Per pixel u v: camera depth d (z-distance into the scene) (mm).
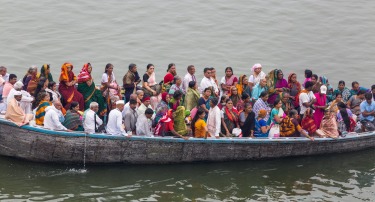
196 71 33094
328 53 36281
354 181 21984
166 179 21234
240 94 23719
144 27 37594
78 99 21875
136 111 21359
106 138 20812
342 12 41125
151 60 34031
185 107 22688
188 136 22031
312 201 20484
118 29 37219
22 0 39625
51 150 20797
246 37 37312
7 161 21344
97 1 40312
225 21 38906
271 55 35594
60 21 37594
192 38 36688
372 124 24359
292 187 21359
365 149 24359
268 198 20562
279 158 23000
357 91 25797
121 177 21094
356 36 38438
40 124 21031
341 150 23812
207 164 22297
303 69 34375
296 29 38719
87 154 20984
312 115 23312
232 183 21344
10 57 33344
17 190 19953
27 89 22094
